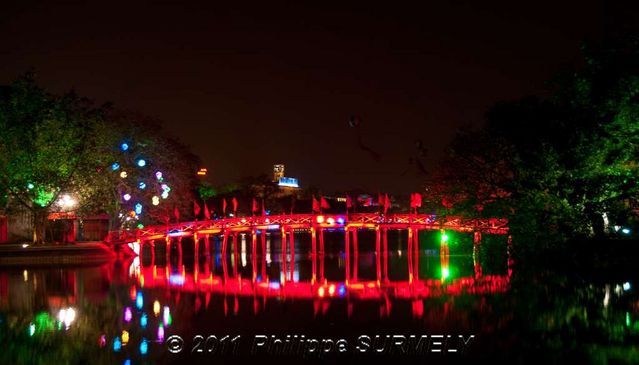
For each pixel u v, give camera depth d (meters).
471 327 30.67
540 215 35.56
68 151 64.25
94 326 32.97
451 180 41.47
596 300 33.12
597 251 35.94
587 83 33.69
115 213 78.50
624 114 32.06
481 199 39.31
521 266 38.78
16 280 52.81
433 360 25.97
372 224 75.06
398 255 89.94
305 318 35.34
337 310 37.81
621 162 33.56
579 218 34.81
